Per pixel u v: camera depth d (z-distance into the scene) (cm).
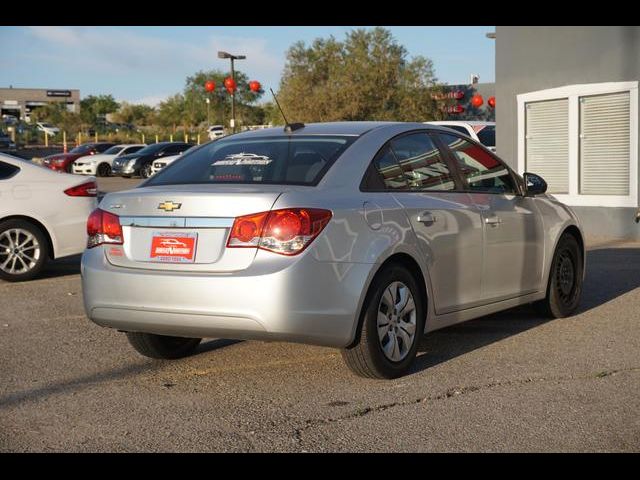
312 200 485
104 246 522
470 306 593
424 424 442
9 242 928
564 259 709
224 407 477
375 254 502
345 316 489
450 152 607
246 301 469
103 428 444
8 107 10069
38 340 649
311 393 501
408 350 534
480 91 3173
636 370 542
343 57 4156
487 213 607
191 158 567
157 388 518
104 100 9400
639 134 1251
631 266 995
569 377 527
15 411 474
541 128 1414
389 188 538
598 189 1328
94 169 3781
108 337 659
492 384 514
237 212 481
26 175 941
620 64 1266
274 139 562
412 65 4019
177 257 494
